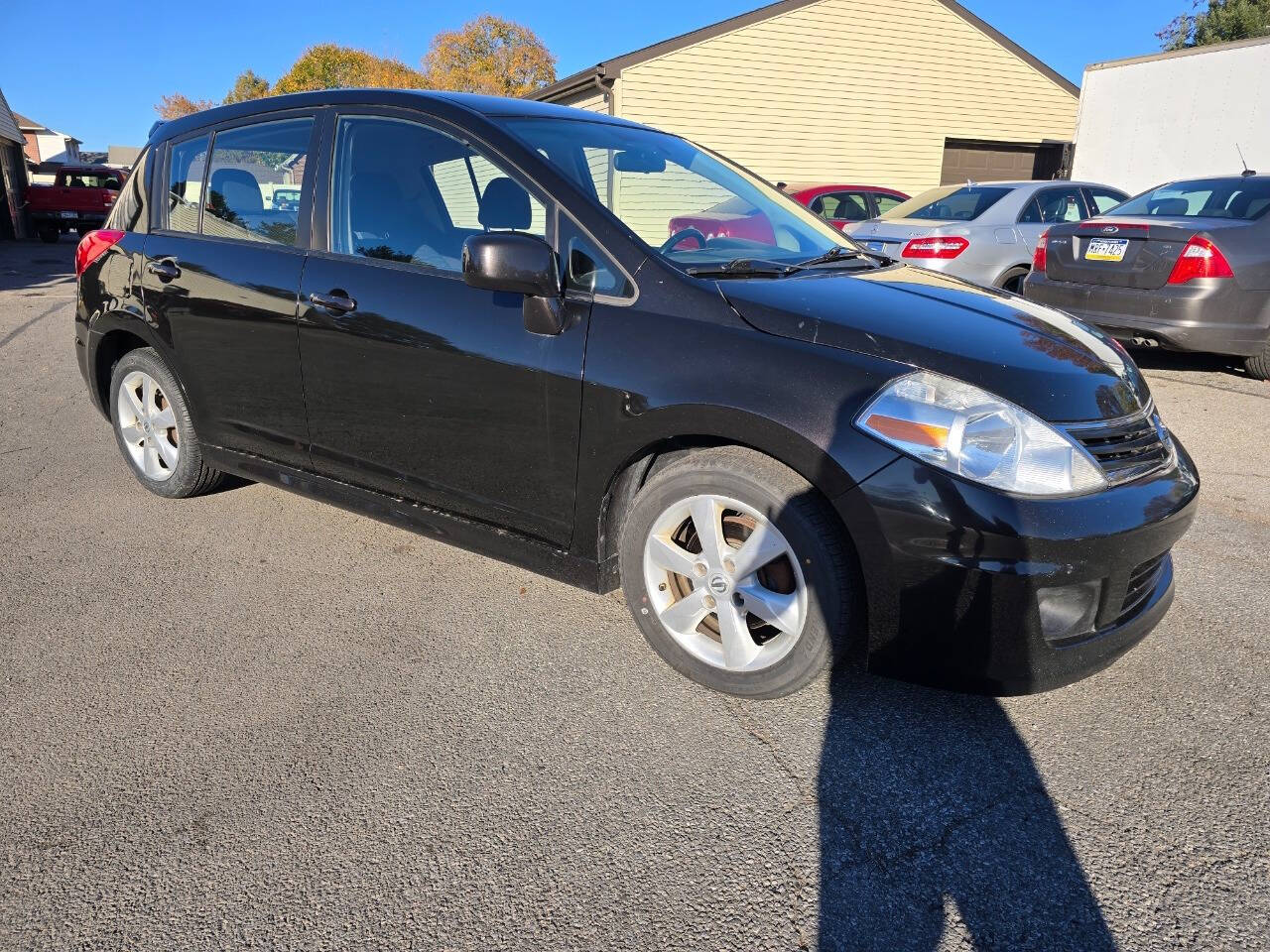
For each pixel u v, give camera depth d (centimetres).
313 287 304
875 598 217
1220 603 308
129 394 396
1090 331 274
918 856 193
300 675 262
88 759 222
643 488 253
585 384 246
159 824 200
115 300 375
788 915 177
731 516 245
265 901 179
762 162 1628
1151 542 218
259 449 342
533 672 264
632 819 204
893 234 795
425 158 293
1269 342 597
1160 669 266
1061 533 204
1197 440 500
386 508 305
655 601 256
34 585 317
